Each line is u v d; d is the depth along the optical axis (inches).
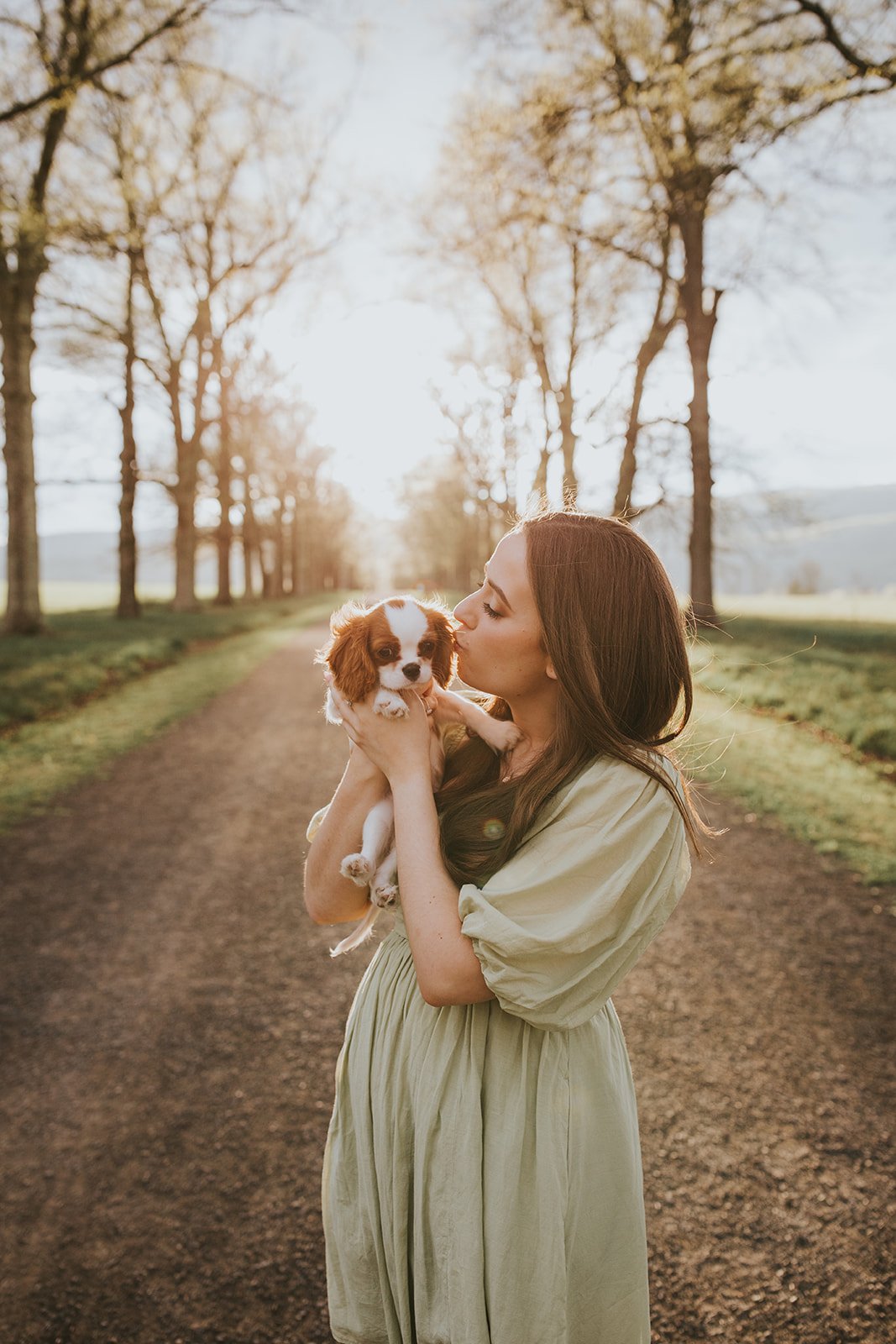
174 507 1212.5
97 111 611.2
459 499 1622.8
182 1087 137.2
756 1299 95.4
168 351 1026.1
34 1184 116.3
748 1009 156.6
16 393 682.8
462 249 784.3
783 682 462.6
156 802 298.4
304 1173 117.2
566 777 54.0
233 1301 97.3
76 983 171.3
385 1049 58.2
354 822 63.4
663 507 741.9
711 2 409.4
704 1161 117.6
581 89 536.4
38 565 714.2
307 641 897.5
